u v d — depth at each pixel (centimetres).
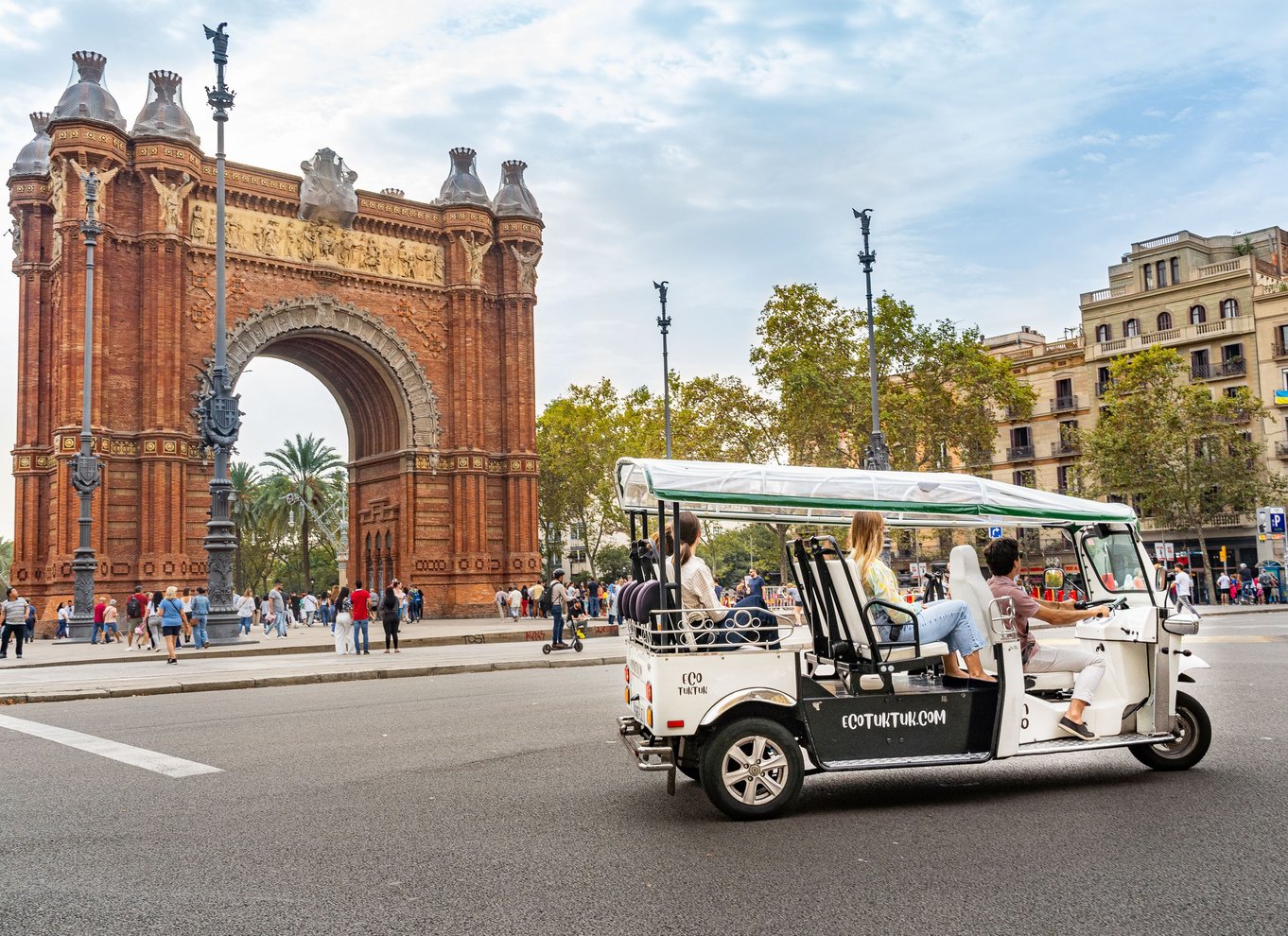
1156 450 5656
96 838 766
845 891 598
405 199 5384
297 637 4072
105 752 1172
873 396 3681
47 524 4572
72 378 4231
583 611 3609
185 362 4547
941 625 872
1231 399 5572
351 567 5791
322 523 8181
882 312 5284
